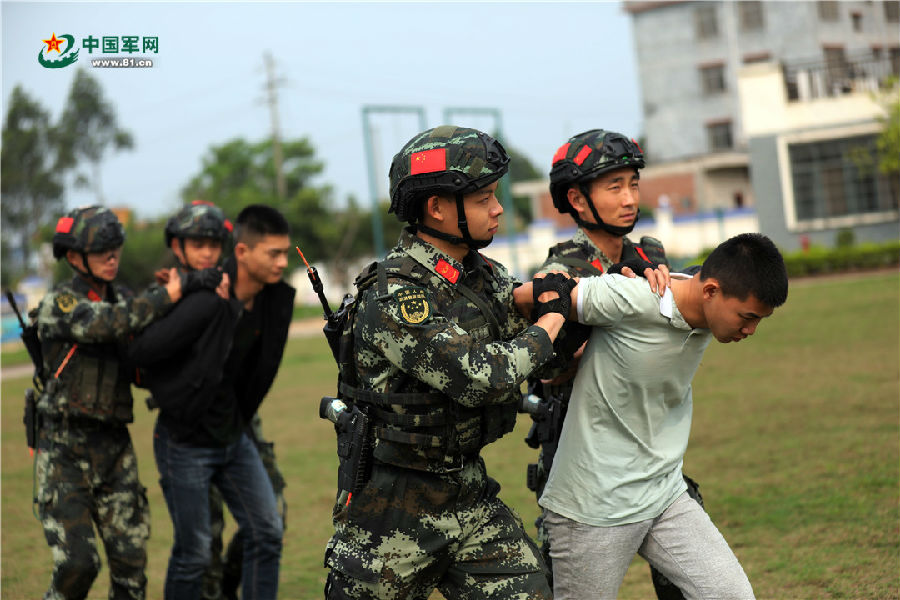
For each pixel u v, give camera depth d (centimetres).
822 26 3944
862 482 539
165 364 402
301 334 2516
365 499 266
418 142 262
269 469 457
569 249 344
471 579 266
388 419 262
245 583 421
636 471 276
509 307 278
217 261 485
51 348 402
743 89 2794
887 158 2469
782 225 2777
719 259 255
